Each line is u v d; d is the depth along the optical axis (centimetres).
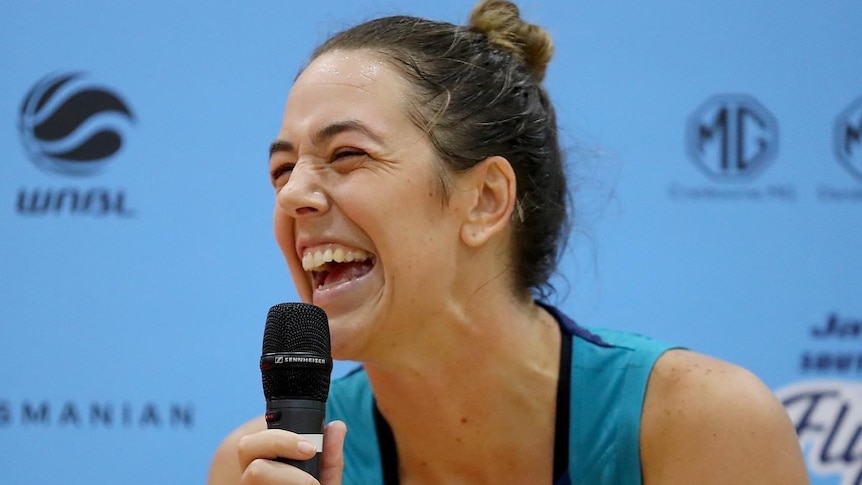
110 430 1063
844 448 1080
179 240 1084
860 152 1108
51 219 1078
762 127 1104
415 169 663
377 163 657
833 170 1104
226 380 1074
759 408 684
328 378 564
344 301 662
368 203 648
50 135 1085
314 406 554
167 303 1077
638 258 1086
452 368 698
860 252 1096
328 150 660
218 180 1091
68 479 1056
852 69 1112
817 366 1086
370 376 721
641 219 1089
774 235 1094
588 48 1101
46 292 1070
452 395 709
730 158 1099
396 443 757
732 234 1093
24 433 1057
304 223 662
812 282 1092
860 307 1092
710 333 1084
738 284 1089
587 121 1093
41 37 1093
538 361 721
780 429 684
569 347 732
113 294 1074
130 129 1091
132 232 1082
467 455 736
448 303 681
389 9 1093
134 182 1087
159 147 1091
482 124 691
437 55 698
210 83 1098
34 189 1080
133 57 1097
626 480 712
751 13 1112
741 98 1105
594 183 1017
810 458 1079
